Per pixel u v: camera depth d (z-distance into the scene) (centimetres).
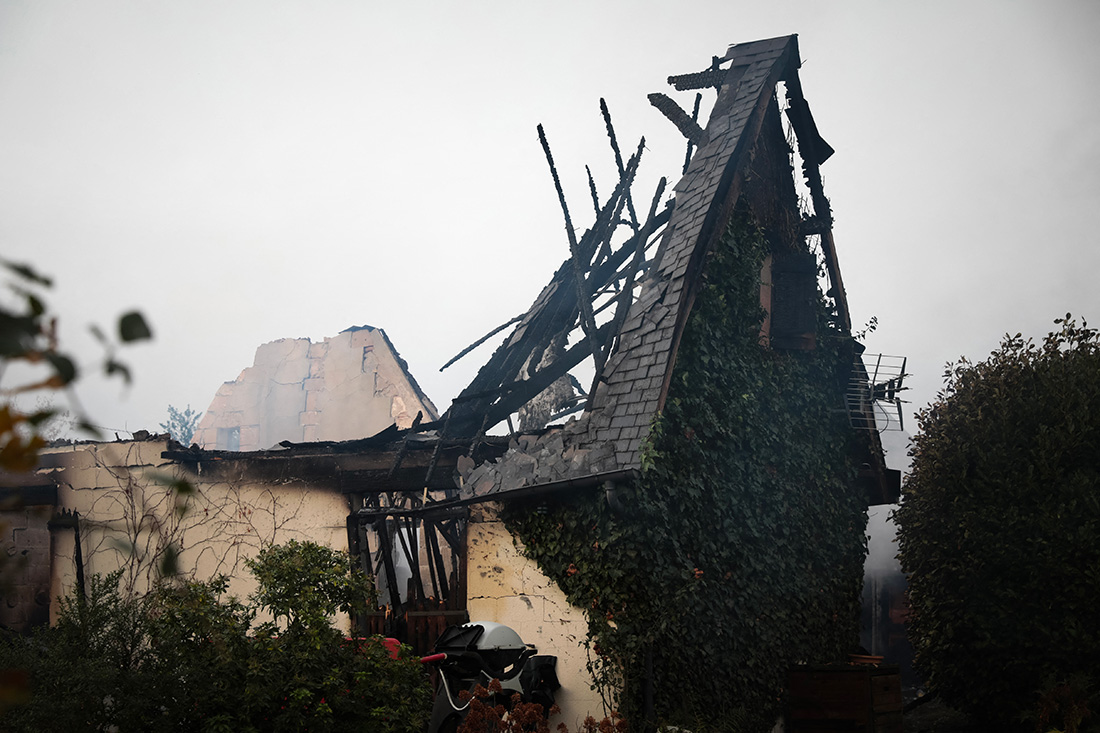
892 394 1393
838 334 1362
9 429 108
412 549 1230
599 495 927
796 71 1267
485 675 798
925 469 1227
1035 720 1044
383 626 1098
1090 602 1046
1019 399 1155
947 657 1198
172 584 653
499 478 1036
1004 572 1125
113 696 571
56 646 584
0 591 120
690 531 972
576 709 939
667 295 1048
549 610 985
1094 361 1161
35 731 522
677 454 973
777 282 1272
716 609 992
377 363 2661
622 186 1277
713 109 1237
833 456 1334
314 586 712
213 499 1215
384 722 671
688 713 904
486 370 1312
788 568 1154
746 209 1195
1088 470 1095
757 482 1117
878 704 967
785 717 1100
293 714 625
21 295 103
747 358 1152
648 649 885
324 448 1220
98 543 1212
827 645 1234
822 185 1376
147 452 1230
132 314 104
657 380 969
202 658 629
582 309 1144
